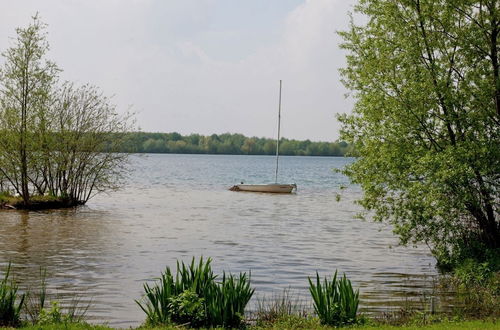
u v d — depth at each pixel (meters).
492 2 19.62
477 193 19.73
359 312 15.00
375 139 20.47
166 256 23.48
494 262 19.11
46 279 18.67
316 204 50.41
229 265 21.88
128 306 15.40
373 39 20.73
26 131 40.12
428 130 20.05
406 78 20.03
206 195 59.34
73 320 13.25
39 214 38.28
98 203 47.22
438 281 19.36
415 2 20.08
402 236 21.12
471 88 19.94
